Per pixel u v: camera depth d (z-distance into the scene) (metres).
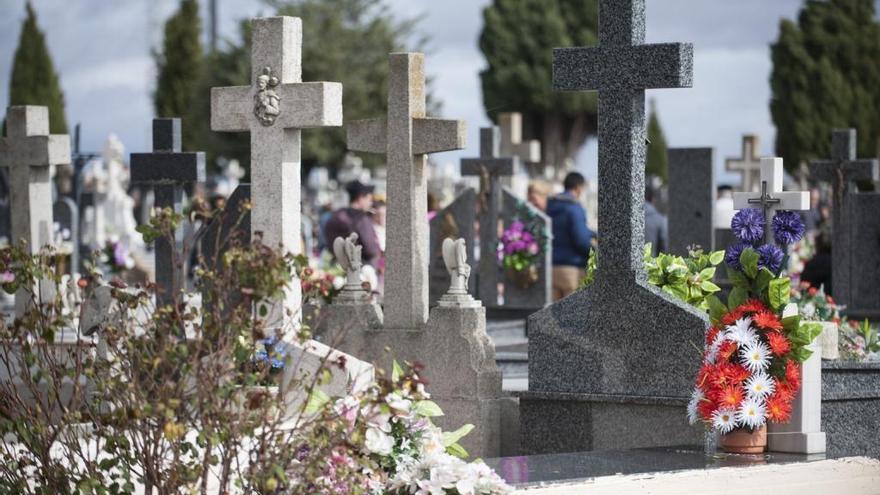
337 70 54.06
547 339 9.98
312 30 54.47
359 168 53.81
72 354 7.49
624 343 9.69
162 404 6.64
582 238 20.00
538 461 8.64
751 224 9.29
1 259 7.41
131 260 17.78
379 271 17.31
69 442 7.38
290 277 6.92
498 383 10.38
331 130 53.75
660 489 8.13
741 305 9.01
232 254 6.89
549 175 51.00
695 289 10.23
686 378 9.45
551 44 65.94
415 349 10.48
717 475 8.34
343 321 10.73
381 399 6.92
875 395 9.93
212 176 52.53
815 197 29.25
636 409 9.61
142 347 6.99
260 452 6.84
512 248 20.03
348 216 16.14
